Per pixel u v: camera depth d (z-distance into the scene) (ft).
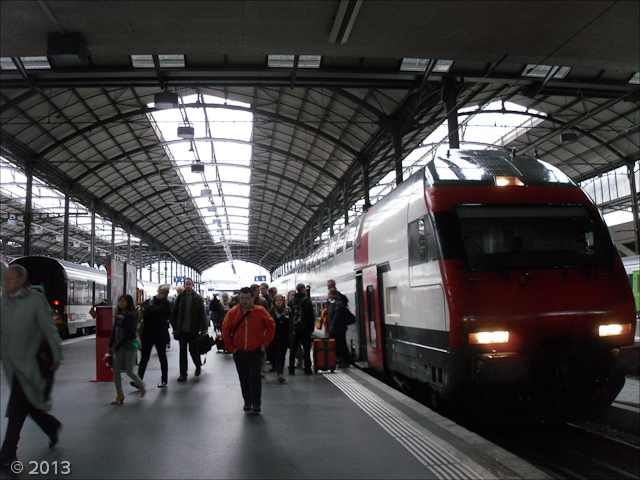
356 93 69.67
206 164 113.09
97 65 55.21
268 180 133.59
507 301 20.71
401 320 27.20
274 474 14.38
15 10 33.71
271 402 24.49
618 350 20.45
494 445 16.83
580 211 23.06
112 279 50.21
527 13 35.29
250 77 56.70
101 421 20.83
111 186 120.26
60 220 149.07
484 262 21.47
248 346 22.41
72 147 93.76
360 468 14.80
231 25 36.52
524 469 14.53
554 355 20.62
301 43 39.34
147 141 101.71
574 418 21.62
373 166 93.76
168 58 53.67
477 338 20.21
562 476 16.96
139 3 33.55
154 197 144.46
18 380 14.88
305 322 34.22
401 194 27.99
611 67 44.21
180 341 31.91
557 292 21.15
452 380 20.65
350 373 34.09
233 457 15.94
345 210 106.01
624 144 89.51
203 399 25.52
